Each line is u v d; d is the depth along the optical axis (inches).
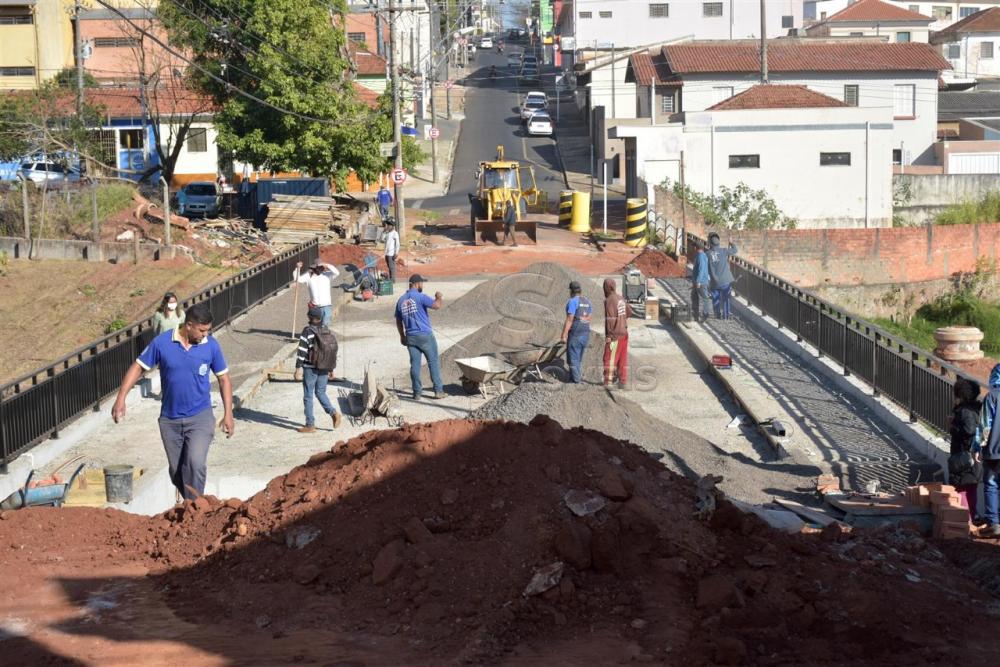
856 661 245.3
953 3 4453.7
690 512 304.3
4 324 1154.7
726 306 981.8
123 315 1186.6
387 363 828.0
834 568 291.7
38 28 2581.2
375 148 1820.9
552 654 238.1
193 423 363.3
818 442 595.8
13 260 1355.8
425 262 1513.3
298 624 253.0
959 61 3740.2
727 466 545.3
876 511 439.8
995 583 324.8
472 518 287.3
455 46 4111.7
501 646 241.1
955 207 1982.0
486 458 304.3
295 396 736.3
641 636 247.8
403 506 292.8
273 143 1795.0
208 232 1561.3
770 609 265.9
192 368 359.6
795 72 2354.8
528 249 1614.2
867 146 1877.5
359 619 255.9
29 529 330.3
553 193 2327.8
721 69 2357.3
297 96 1750.7
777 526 401.1
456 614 252.8
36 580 285.9
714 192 1897.1
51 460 565.6
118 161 2252.7
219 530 312.0
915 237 1652.3
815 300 819.4
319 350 637.3
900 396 631.2
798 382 741.9
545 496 287.0
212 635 246.2
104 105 1935.3
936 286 1663.4
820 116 1872.5
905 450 574.9
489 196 1674.5
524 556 270.8
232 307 1018.7
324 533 291.0
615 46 3376.0
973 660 249.8
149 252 1374.3
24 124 1690.5
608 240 1732.3
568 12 3882.9
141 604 268.5
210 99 2011.6
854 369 714.2
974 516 461.7
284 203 1633.9
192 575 287.7
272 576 280.4
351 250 1517.0
